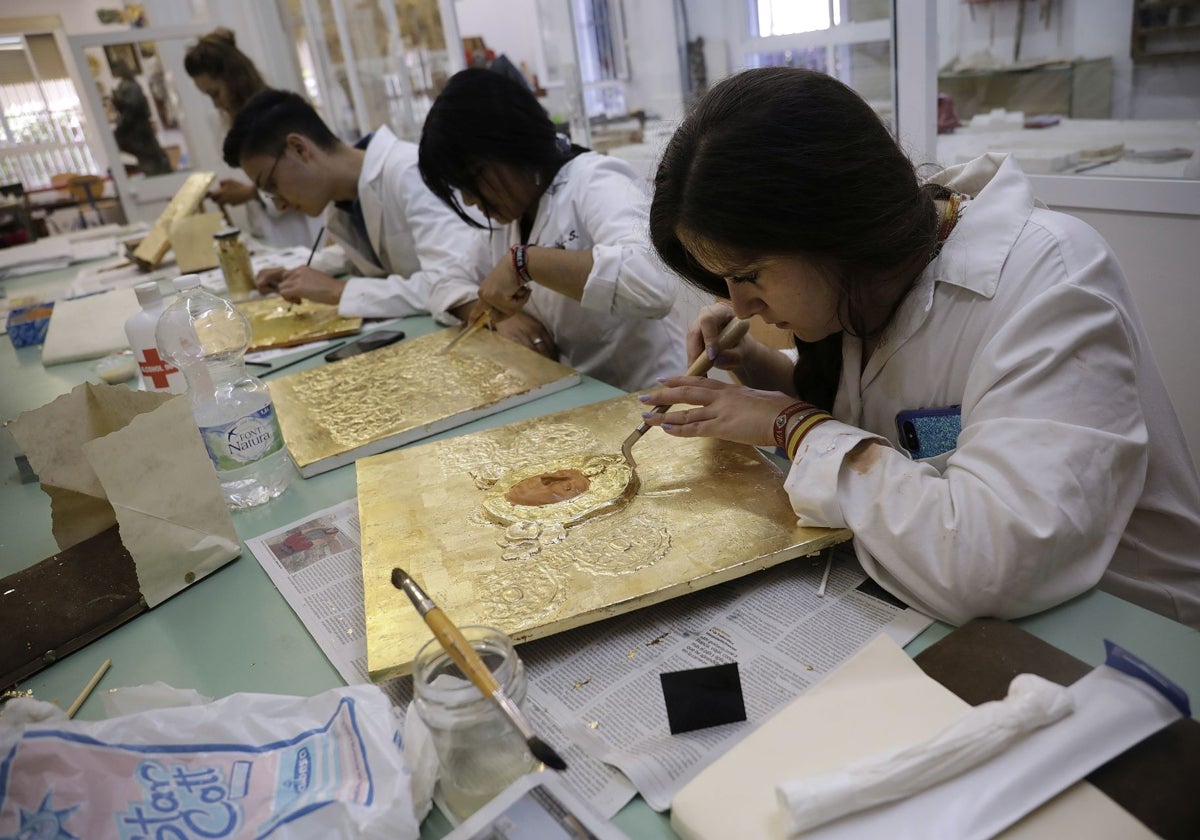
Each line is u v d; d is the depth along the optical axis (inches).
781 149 30.4
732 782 23.2
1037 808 21.0
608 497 37.9
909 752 21.9
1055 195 69.3
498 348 65.7
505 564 34.3
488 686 22.5
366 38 163.9
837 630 30.3
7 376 81.5
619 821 23.8
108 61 172.1
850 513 32.2
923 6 70.2
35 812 22.2
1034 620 29.5
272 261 118.0
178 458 38.0
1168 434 36.9
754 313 36.2
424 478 43.8
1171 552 37.6
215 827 22.8
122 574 38.9
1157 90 65.3
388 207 91.4
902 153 34.1
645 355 74.0
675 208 33.9
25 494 53.7
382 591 33.5
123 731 24.3
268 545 41.6
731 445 42.4
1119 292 34.4
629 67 108.9
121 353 82.7
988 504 29.1
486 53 136.2
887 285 37.0
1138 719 22.7
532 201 67.6
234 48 139.2
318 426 54.2
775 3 87.7
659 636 31.2
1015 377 31.5
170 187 183.9
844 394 42.0
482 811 23.0
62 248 153.2
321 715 26.1
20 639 35.3
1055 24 69.8
